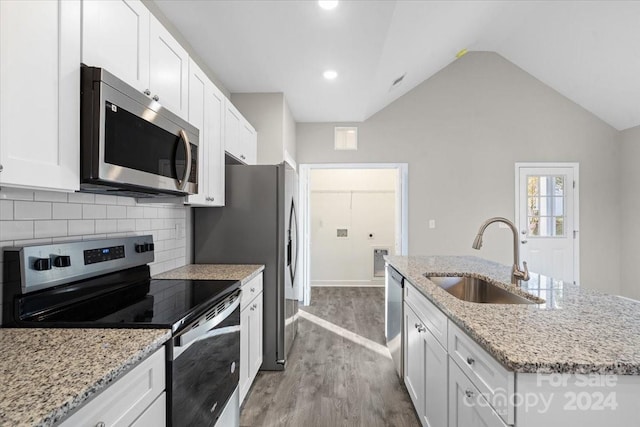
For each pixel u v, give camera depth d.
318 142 4.98
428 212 4.89
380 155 4.93
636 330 1.08
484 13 3.56
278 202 2.73
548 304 1.39
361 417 2.08
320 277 6.11
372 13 2.29
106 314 1.29
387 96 4.50
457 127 4.89
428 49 3.72
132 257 1.81
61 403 0.69
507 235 4.85
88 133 1.13
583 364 0.85
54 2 1.01
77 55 1.10
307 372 2.68
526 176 4.86
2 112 0.85
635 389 0.86
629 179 4.64
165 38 1.67
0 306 1.19
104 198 1.71
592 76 4.16
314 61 3.03
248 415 2.10
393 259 2.94
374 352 3.06
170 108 1.73
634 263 4.57
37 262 1.24
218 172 2.44
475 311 1.29
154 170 1.46
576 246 4.81
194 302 1.48
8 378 0.79
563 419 0.87
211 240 2.75
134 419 0.96
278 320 2.72
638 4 3.09
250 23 2.41
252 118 3.83
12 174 0.88
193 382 1.31
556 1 3.50
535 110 4.84
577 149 4.82
